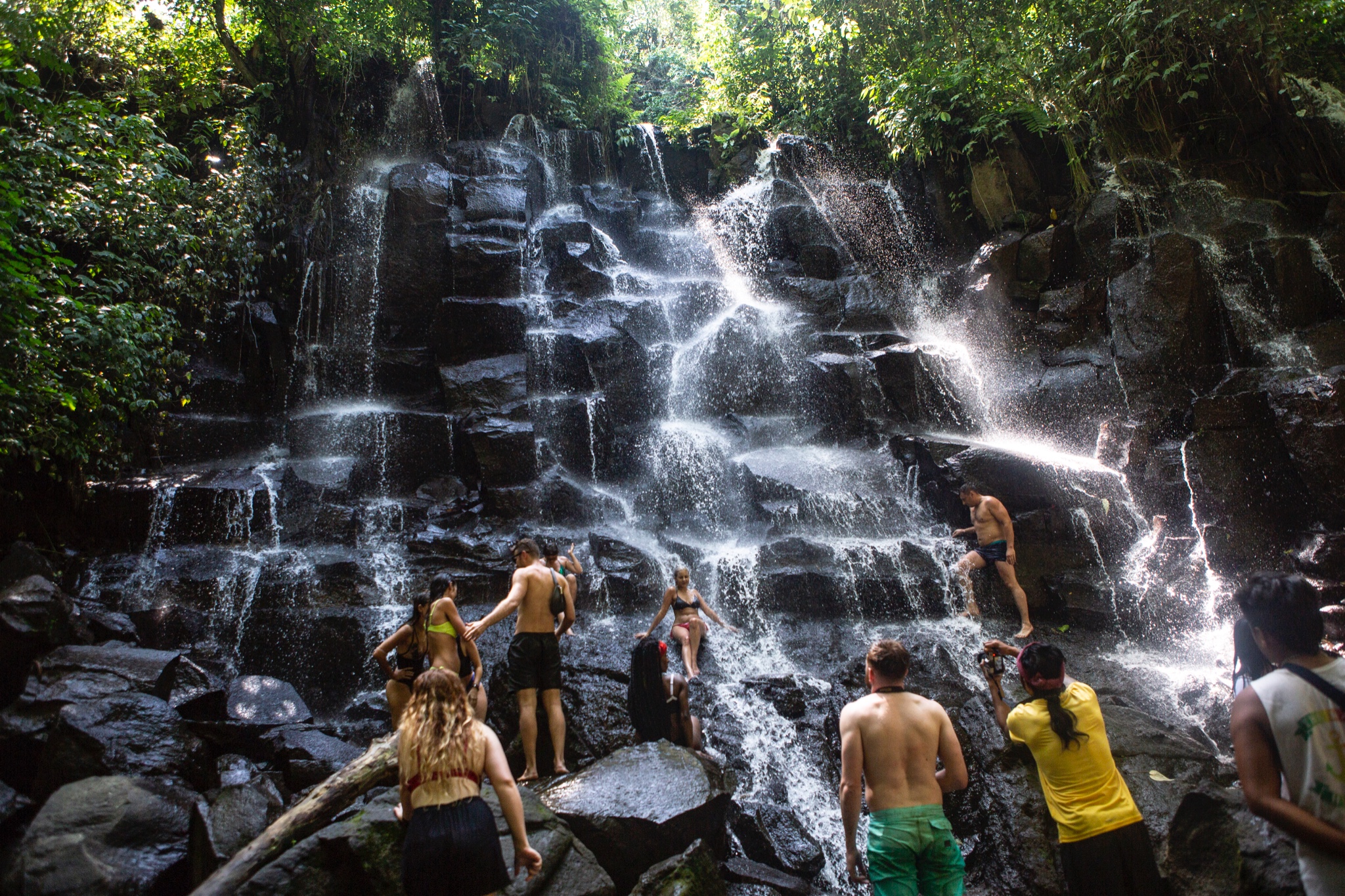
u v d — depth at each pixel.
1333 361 9.97
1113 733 5.36
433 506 9.84
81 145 8.91
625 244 15.02
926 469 10.30
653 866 4.27
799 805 5.82
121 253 9.59
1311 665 2.42
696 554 9.10
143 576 7.88
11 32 6.62
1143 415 10.37
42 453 7.69
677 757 5.10
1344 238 10.84
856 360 11.77
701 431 11.41
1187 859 4.33
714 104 17.19
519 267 12.30
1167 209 11.83
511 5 16.11
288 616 7.75
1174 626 8.41
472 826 3.23
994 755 5.27
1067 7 12.14
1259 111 11.76
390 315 12.18
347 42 14.47
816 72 16.09
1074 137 13.10
